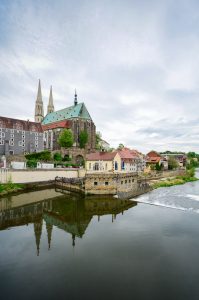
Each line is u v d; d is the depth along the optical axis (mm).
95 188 55094
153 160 130125
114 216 38438
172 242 27031
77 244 26734
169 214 38719
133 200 50375
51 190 67438
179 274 20234
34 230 31984
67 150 115188
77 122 140625
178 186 75000
